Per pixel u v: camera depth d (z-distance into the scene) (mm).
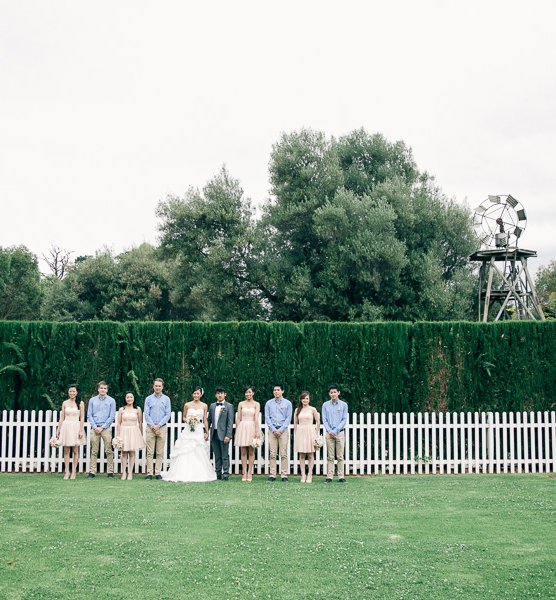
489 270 27312
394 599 6129
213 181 33938
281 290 31641
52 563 7254
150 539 8312
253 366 16672
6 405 16453
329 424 14180
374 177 34250
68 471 14359
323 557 7488
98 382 16531
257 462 15742
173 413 15555
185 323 16734
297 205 31672
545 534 8617
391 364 16750
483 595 6242
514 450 16734
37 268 52312
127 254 52250
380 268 30125
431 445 16094
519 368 16828
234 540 8258
